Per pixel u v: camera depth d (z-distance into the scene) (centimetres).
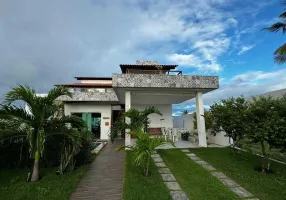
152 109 963
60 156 605
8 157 627
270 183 512
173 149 944
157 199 414
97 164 706
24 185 482
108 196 446
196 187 491
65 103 1611
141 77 945
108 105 1644
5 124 504
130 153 843
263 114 589
